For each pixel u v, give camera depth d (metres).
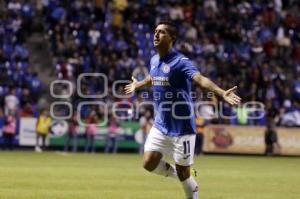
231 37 103.12
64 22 99.06
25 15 99.19
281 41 103.94
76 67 89.69
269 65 98.56
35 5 103.19
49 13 101.31
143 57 96.38
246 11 108.69
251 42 103.25
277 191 38.06
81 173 48.25
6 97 85.12
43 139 82.81
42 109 83.06
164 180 43.22
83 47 96.06
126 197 32.91
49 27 99.69
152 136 26.55
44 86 89.69
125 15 104.25
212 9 107.75
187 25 103.12
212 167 59.56
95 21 102.12
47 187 37.12
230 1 109.81
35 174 46.12
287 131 85.19
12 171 48.19
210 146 85.50
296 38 105.50
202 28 104.25
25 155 71.38
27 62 93.31
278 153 85.00
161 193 35.25
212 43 101.19
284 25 107.44
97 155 76.62
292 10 112.25
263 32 105.50
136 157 73.44
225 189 38.84
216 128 85.75
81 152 82.94
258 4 110.56
